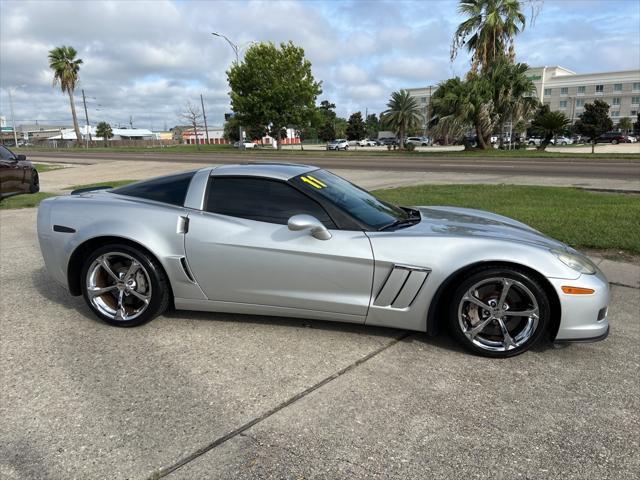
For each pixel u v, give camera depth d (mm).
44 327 3674
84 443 2328
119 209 3605
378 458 2209
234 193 3510
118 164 26781
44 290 4539
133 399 2699
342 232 3260
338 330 3555
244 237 3326
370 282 3189
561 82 106812
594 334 3029
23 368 3051
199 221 3424
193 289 3492
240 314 3828
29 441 2344
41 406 2635
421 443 2311
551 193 10367
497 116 28250
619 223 6746
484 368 3020
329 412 2564
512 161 22344
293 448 2281
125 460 2209
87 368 3045
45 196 11797
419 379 2889
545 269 2965
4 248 6293
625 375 2936
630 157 22750
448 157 26484
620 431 2396
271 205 3414
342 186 3820
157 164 25781
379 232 3258
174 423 2479
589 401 2658
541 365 3057
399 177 15914
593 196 9789
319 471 2127
